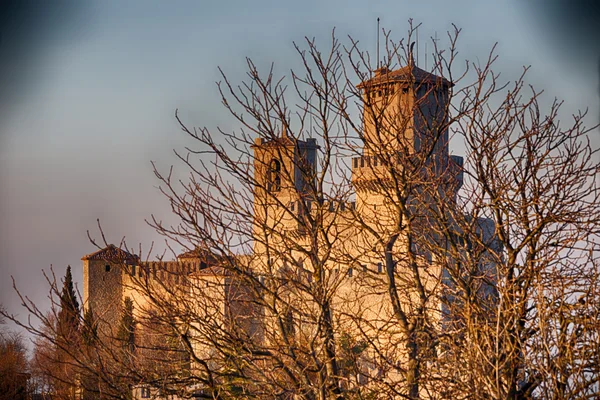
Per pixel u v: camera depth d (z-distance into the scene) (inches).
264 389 2036.2
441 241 2324.1
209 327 2085.4
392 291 2102.6
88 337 2021.4
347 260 2185.0
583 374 1843.0
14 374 4990.2
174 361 2100.1
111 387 1953.7
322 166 2181.3
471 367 1841.8
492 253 2160.4
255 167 2178.9
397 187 2123.5
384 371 2044.8
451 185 2377.0
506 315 1907.0
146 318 2185.0
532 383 1977.1
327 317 2065.7
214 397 1971.0
